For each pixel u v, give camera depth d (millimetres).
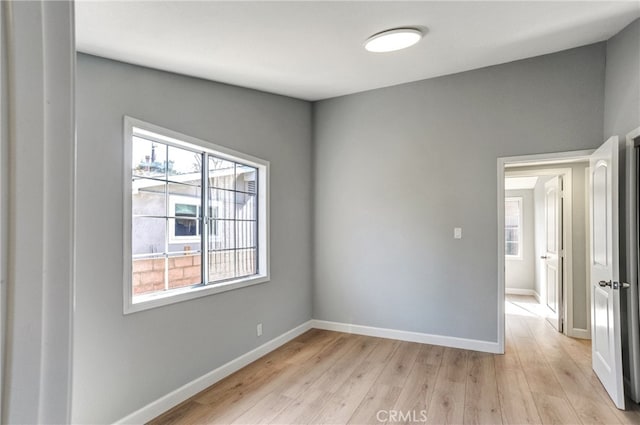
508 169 4227
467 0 2092
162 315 2389
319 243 4227
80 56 2008
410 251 3746
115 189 2125
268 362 3186
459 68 3352
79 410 1933
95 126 2047
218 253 3035
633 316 2488
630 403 2432
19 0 335
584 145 3020
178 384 2482
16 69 330
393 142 3838
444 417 2264
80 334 1943
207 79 2857
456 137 3535
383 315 3867
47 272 360
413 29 2395
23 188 336
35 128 347
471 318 3455
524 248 6418
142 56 2217
